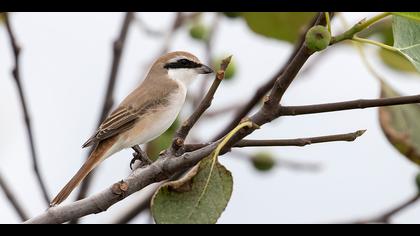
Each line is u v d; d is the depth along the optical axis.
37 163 9.25
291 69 5.70
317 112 5.92
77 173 8.70
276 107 5.91
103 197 6.29
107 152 9.55
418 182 9.34
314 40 5.44
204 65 11.62
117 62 10.64
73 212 6.32
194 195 5.64
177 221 5.56
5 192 10.52
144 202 10.59
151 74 11.27
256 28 11.54
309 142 5.88
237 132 5.88
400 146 8.66
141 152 8.84
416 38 5.84
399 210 9.67
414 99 5.84
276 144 5.98
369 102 5.86
